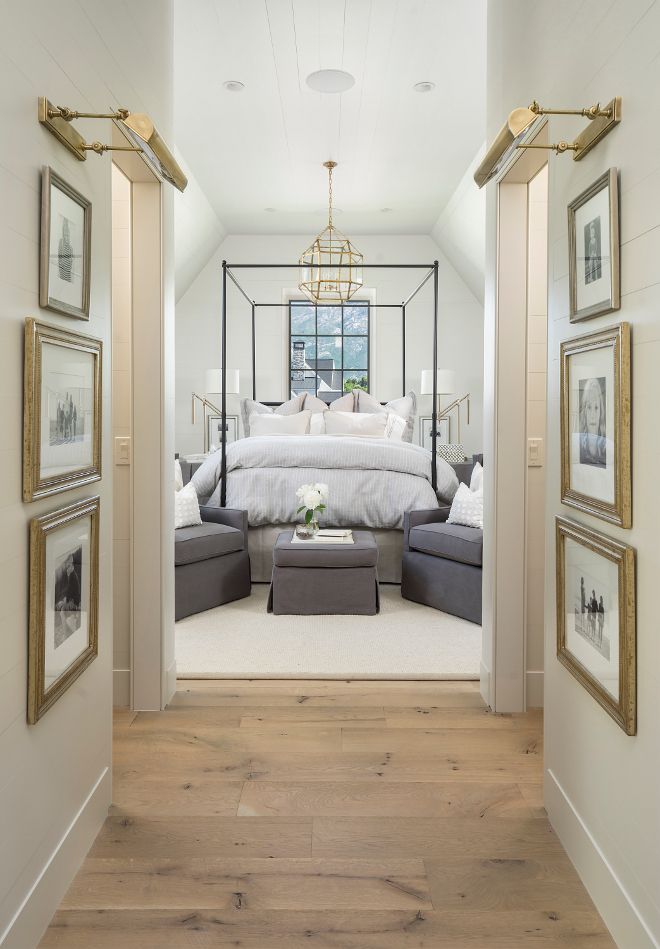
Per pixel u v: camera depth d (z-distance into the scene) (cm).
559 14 188
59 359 158
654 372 133
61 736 165
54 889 159
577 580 176
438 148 530
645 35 135
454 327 789
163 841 186
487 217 281
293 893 165
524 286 267
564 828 185
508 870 175
